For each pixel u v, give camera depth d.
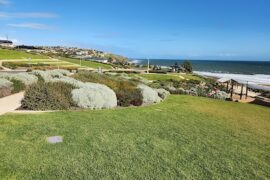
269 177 6.30
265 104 23.20
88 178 5.49
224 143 8.61
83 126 8.96
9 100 13.11
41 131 8.06
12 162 5.88
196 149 7.74
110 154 6.78
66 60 88.00
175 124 10.48
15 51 93.88
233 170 6.50
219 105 17.98
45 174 5.50
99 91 13.18
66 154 6.56
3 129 7.93
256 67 178.50
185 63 98.31
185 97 20.98
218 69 150.50
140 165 6.29
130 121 10.27
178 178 5.80
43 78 21.03
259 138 9.72
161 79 51.97
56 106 11.57
